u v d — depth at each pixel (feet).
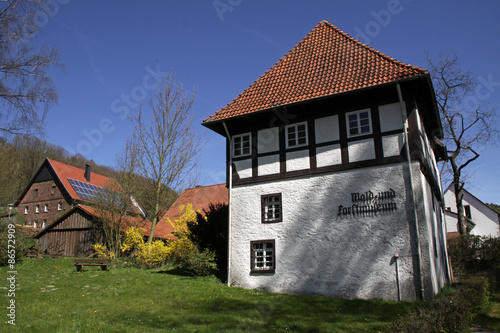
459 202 82.28
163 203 77.61
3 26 28.68
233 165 51.55
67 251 93.76
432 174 52.37
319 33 57.93
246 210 49.16
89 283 44.91
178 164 77.05
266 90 52.49
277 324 28.84
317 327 27.84
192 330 26.40
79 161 150.82
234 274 47.93
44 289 39.75
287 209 46.37
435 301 27.63
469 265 75.72
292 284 44.01
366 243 40.96
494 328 27.71
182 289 42.78
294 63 54.85
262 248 47.67
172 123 78.07
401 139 41.29
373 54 47.73
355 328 27.61
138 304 34.32
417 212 38.99
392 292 38.63
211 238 54.08
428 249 37.81
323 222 43.83
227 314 31.53
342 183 43.62
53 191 124.16
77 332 24.76
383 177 41.42
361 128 44.01
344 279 41.32
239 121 52.29
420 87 43.37
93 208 85.87
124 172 81.46
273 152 48.91
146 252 67.72
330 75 48.06
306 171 45.98
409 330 21.70
